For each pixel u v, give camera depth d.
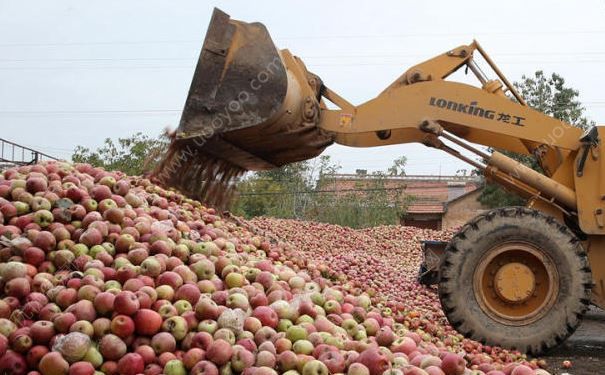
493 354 7.82
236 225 9.52
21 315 4.69
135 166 27.02
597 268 8.87
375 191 33.75
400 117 9.37
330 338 5.12
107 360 4.45
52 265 5.62
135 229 6.21
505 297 8.38
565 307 8.18
